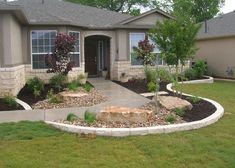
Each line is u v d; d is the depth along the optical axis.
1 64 12.87
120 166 6.06
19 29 16.09
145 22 20.45
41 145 7.10
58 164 6.10
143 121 8.74
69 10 21.77
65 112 10.42
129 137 7.70
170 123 8.77
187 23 12.22
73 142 7.32
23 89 14.87
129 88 16.70
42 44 17.58
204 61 24.11
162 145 7.11
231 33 21.95
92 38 22.77
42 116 9.88
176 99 10.82
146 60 18.80
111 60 20.97
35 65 17.56
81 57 19.02
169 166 6.11
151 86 11.06
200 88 16.94
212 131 8.32
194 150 6.87
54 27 17.59
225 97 13.92
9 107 11.30
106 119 8.77
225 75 23.20
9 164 6.05
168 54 12.34
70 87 14.33
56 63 15.77
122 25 20.09
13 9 12.48
